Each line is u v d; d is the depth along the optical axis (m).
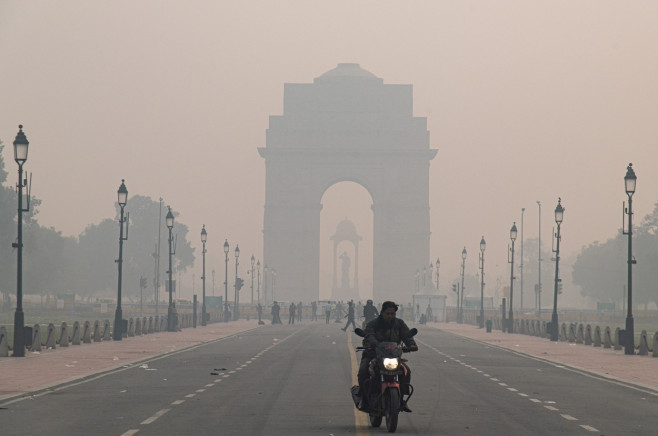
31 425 47.22
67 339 123.12
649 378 81.00
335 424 48.75
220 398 60.56
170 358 101.81
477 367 92.81
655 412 55.41
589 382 76.31
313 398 61.00
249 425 47.84
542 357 111.50
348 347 128.25
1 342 100.81
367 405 48.62
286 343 140.62
